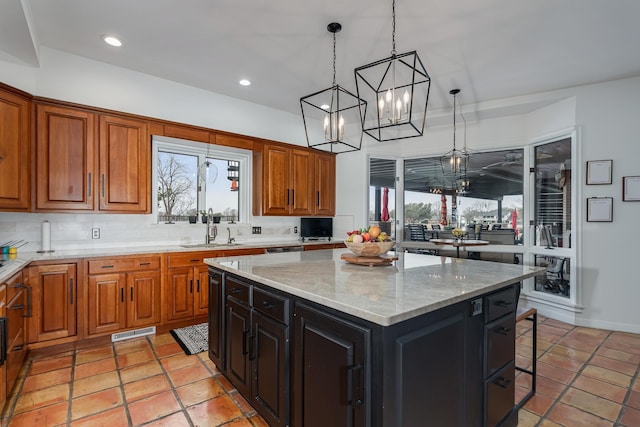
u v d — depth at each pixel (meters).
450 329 1.43
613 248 3.50
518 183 4.49
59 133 2.92
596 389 2.31
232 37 2.76
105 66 3.28
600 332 3.44
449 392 1.43
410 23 2.51
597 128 3.57
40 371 2.45
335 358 1.34
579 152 3.65
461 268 2.09
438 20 2.46
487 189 4.77
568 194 3.86
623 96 3.46
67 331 2.77
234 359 2.12
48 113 2.87
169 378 2.37
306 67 3.32
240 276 2.08
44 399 2.09
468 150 4.75
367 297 1.37
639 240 3.39
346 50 2.95
